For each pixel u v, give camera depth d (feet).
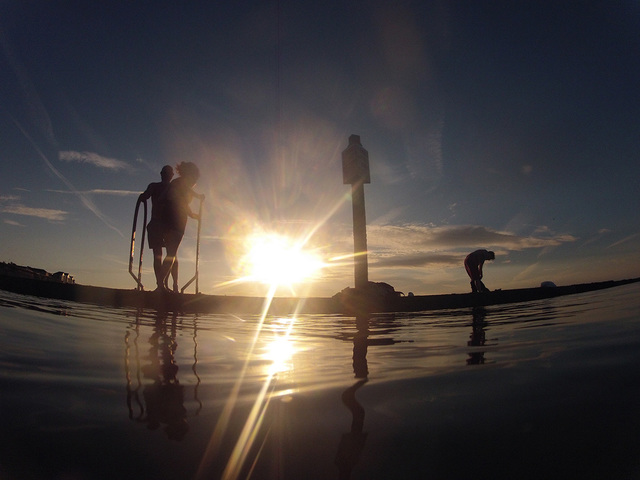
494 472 2.50
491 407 3.68
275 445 2.97
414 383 4.73
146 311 14.80
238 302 20.27
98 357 5.81
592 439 2.90
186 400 4.07
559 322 9.87
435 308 21.68
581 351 5.83
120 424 3.32
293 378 5.15
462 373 5.11
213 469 2.58
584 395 3.83
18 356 5.34
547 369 4.93
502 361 5.69
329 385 4.75
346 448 2.93
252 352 7.29
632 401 3.58
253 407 3.87
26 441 2.88
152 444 2.95
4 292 14.89
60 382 4.36
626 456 2.63
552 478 2.39
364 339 9.64
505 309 16.88
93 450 2.79
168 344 7.60
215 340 8.58
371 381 4.94
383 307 21.85
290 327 12.48
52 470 2.48
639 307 10.91
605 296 16.93
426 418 3.49
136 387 4.43
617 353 5.48
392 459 2.73
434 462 2.66
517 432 3.10
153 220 19.72
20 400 3.69
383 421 3.45
